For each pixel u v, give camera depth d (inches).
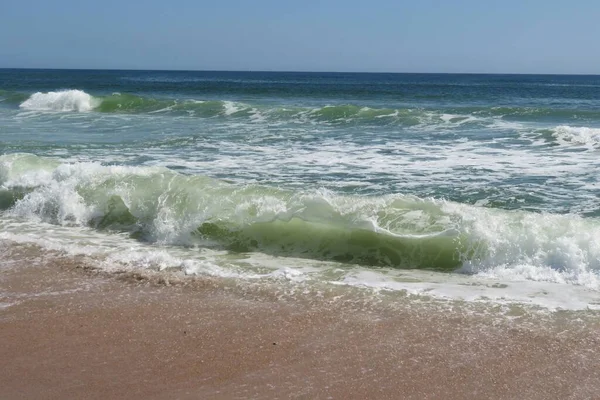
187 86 1975.9
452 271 212.4
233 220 249.1
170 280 203.2
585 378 137.7
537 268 204.5
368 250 227.0
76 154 433.1
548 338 157.6
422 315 173.5
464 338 158.6
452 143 493.7
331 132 572.1
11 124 634.8
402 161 408.8
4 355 151.1
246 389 134.2
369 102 1140.5
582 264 201.6
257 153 443.2
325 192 259.8
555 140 496.7
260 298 187.8
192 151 451.2
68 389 134.3
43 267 217.6
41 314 176.6
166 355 150.6
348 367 144.0
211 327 166.7
